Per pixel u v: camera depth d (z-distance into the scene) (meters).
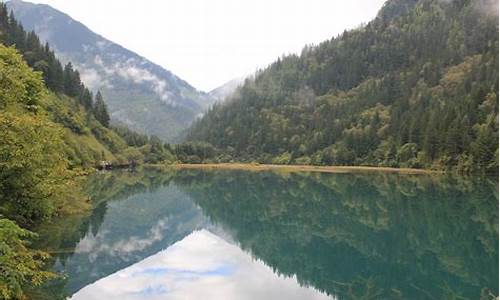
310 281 26.03
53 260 26.34
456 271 27.89
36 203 29.14
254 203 61.53
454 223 43.91
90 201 51.12
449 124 123.31
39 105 36.28
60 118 126.88
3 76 26.47
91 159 114.06
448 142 113.00
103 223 39.38
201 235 40.12
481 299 22.75
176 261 29.78
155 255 31.00
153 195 66.81
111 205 52.06
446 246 34.78
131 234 36.94
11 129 23.92
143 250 32.00
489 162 101.31
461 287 24.75
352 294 23.66
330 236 39.62
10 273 15.38
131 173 114.81
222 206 59.03
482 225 42.66
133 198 61.28
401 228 42.09
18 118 23.78
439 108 143.88
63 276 23.44
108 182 81.44
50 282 22.36
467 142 109.00
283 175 118.50
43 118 29.28
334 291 24.19
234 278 26.34
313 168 155.38
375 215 49.59
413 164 129.50
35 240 29.59
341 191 74.19
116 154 149.38
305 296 23.34
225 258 31.48
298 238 39.09
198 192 73.44
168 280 25.14
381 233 40.19
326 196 67.62
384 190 74.50
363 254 32.91
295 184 89.50
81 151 103.38
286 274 27.42
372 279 26.48
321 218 48.91
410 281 26.14
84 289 21.95
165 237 37.97
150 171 129.38
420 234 39.34
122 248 31.50
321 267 29.42
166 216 49.44
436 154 120.81
